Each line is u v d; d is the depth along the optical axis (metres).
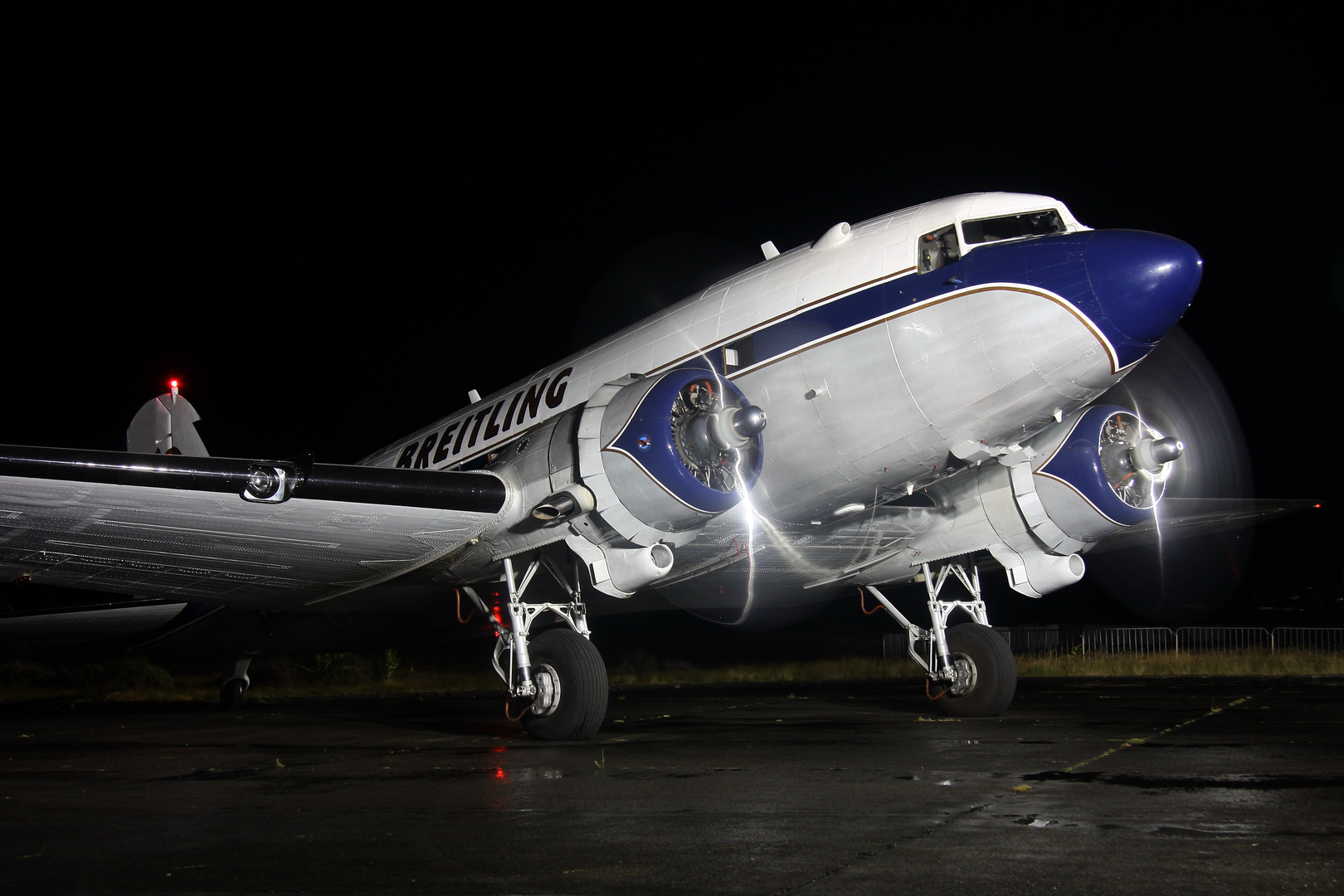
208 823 5.03
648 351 9.69
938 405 8.17
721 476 8.35
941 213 8.51
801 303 8.80
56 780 6.88
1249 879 3.60
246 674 15.98
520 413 10.92
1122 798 5.21
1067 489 10.12
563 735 8.55
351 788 6.16
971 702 10.33
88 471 6.97
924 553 10.87
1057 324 7.70
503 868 3.94
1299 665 20.48
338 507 7.98
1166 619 34.91
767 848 4.19
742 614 13.63
